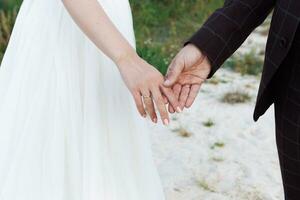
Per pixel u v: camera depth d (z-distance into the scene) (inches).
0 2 201.3
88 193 76.4
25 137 77.3
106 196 77.9
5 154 78.7
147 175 82.1
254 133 141.3
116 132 78.8
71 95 76.8
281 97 66.7
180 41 205.9
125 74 64.1
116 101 78.7
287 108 66.0
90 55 77.0
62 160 76.8
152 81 63.4
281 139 68.6
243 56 196.4
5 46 181.9
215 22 69.1
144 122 82.7
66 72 76.7
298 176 69.6
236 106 157.0
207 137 138.2
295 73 64.2
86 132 76.8
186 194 114.3
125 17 80.0
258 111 68.9
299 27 62.4
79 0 66.0
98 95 77.4
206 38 68.4
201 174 121.6
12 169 77.7
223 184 118.5
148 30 211.0
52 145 76.5
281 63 65.2
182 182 118.5
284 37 62.5
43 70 77.5
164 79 66.9
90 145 76.5
